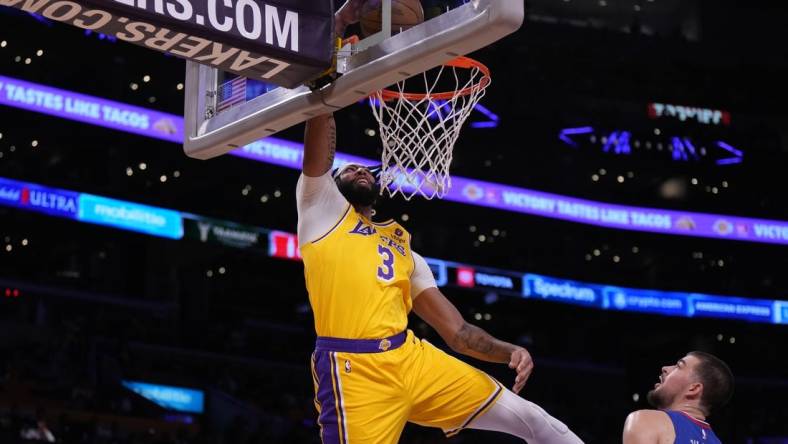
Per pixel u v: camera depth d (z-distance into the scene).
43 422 20.55
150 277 32.88
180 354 30.17
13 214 29.64
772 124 39.81
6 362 25.31
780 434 32.16
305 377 32.22
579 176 38.53
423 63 4.48
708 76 38.38
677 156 37.94
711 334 38.75
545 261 37.66
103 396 25.50
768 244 37.94
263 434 25.78
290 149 32.31
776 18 39.91
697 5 40.12
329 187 4.94
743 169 38.09
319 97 4.80
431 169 5.40
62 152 30.73
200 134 5.45
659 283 38.19
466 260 36.28
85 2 4.16
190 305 33.50
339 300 4.79
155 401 27.84
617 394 36.31
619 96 37.25
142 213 30.09
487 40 4.28
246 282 37.16
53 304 30.16
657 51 37.66
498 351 5.00
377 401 4.71
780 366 37.69
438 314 5.13
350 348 4.75
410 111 5.50
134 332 29.86
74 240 31.81
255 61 4.68
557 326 39.38
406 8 4.70
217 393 28.58
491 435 28.36
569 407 33.28
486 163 36.88
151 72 30.30
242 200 34.47
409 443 27.06
